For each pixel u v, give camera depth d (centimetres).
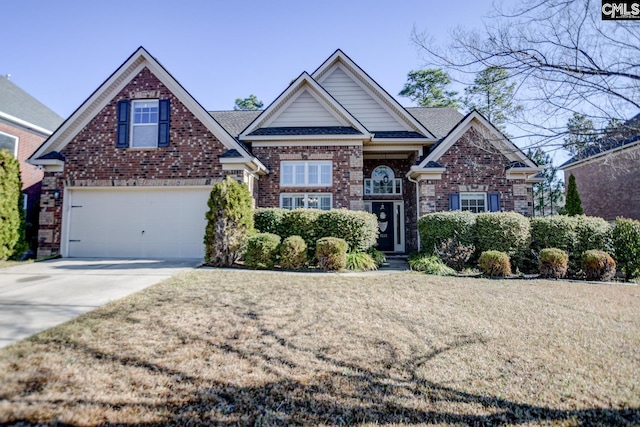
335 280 842
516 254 1087
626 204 1708
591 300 708
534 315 594
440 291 754
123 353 400
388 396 336
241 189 1060
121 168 1205
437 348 446
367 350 436
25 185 1580
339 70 1558
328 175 1353
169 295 645
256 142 1371
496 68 472
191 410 304
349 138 1336
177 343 433
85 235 1195
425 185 1334
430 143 1429
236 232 1030
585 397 341
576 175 2102
